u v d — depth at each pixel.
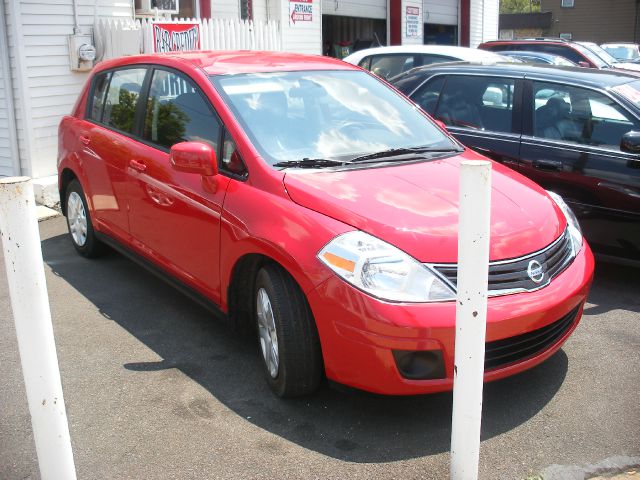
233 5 11.84
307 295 3.26
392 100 4.78
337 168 3.87
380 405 3.56
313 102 4.39
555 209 3.89
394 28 16.98
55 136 8.21
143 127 4.83
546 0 42.59
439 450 3.17
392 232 3.24
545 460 3.10
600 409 3.51
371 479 2.96
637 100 5.23
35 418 2.52
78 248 5.91
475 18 20.47
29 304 2.42
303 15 13.22
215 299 4.04
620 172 5.00
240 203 3.73
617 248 5.13
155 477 2.99
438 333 3.04
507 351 3.30
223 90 4.24
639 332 4.44
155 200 4.49
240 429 3.35
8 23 7.66
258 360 4.08
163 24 8.91
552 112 5.50
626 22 40.09
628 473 3.02
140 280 5.41
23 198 2.37
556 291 3.40
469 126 5.91
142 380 3.83
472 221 2.52
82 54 8.22
